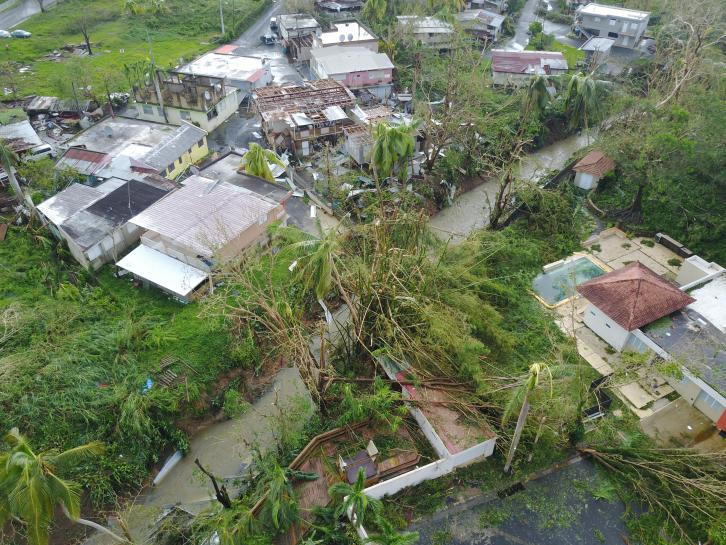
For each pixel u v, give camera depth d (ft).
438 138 180.24
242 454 111.86
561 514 91.09
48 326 120.88
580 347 122.62
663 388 112.57
